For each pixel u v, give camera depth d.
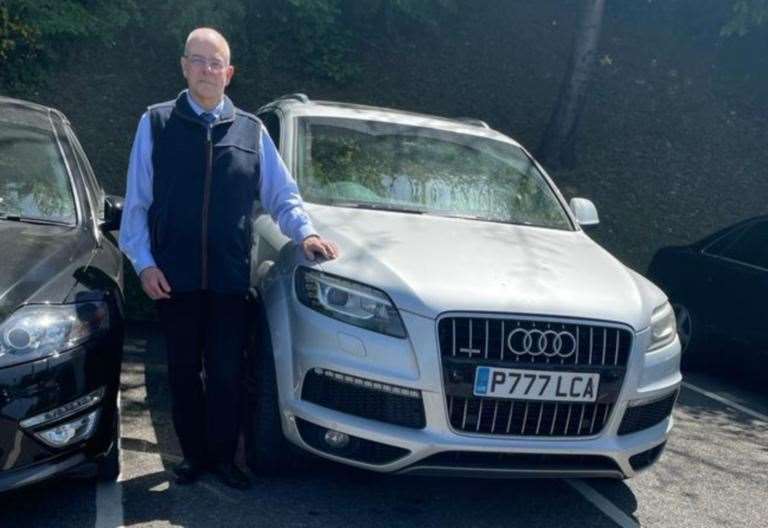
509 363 4.20
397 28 14.16
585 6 11.91
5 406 3.74
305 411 4.26
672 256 8.57
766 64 14.63
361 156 5.64
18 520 4.14
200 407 4.61
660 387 4.55
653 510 4.98
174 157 4.30
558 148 12.11
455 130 6.21
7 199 4.71
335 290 4.31
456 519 4.55
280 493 4.62
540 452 4.23
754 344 7.48
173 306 4.42
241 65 12.55
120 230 4.41
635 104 13.80
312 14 12.23
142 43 12.48
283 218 4.57
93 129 11.10
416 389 4.14
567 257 4.98
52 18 9.75
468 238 4.95
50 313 3.93
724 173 12.62
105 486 4.56
